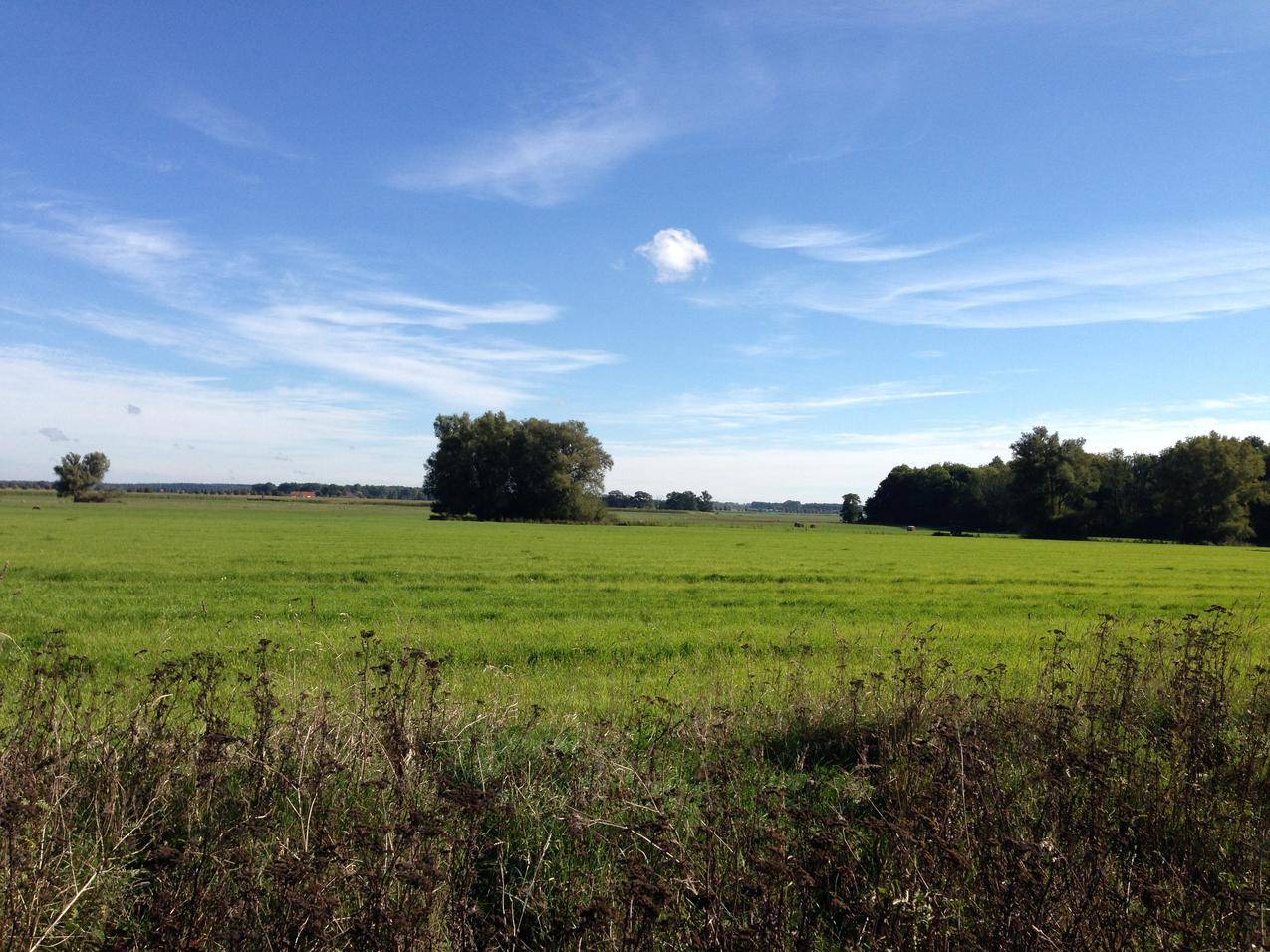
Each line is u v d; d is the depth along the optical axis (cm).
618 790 564
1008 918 397
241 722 754
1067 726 630
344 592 2359
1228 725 729
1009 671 1188
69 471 15825
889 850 458
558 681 1117
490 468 11225
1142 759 641
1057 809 516
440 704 711
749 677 1040
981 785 525
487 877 488
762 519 17362
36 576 2695
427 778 557
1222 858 502
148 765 558
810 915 420
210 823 502
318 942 393
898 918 397
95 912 430
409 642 1425
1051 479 10400
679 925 398
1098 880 425
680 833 502
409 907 399
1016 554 5703
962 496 13962
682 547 5606
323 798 530
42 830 445
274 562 3403
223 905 413
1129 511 10756
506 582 2805
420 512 13788
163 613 1808
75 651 1316
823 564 4156
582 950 400
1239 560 5344
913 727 702
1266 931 403
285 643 1416
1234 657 1159
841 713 780
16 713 650
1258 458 9362
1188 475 9462
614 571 3353
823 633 1683
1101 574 3794
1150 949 411
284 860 438
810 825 475
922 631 1720
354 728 637
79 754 573
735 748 683
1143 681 842
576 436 11331
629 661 1325
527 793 569
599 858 500
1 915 394
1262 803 583
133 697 845
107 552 3806
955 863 438
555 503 11175
